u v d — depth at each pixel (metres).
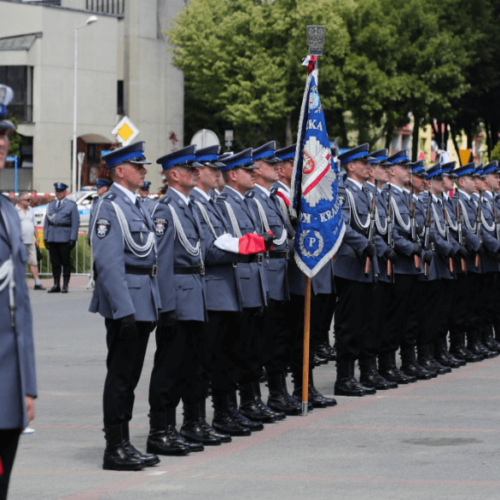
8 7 104.81
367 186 19.94
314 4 79.00
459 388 19.92
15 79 103.31
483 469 12.97
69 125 105.75
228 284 15.13
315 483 12.26
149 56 110.12
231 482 12.34
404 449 14.21
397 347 20.59
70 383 20.11
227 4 87.56
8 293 8.54
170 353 13.95
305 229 16.77
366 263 18.80
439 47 78.25
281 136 92.62
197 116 117.38
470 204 24.59
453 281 23.31
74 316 32.62
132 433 15.52
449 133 101.62
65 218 40.53
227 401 15.37
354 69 78.00
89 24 103.12
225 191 16.22
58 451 14.26
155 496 11.67
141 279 13.09
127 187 13.31
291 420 16.52
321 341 23.69
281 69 82.12
